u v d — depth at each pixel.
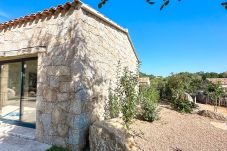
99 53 5.52
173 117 7.41
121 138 3.85
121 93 5.29
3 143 4.89
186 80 14.91
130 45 9.48
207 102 17.77
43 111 5.01
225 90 17.23
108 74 6.12
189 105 9.45
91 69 5.00
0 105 7.00
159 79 20.48
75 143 4.38
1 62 7.02
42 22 5.22
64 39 4.77
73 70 4.54
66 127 4.59
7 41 5.93
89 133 4.49
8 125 6.35
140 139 4.44
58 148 4.54
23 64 6.45
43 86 5.06
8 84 6.82
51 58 4.96
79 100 4.43
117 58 7.13
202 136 5.21
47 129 4.91
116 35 7.14
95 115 5.16
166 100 14.32
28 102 6.23
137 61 11.72
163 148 4.17
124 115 4.89
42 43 5.16
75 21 4.61
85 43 4.74
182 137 5.00
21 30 5.63
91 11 4.96
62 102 4.70
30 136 5.21
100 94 5.48
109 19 6.14
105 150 3.96
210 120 7.41
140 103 6.67
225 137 5.20
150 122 6.23
